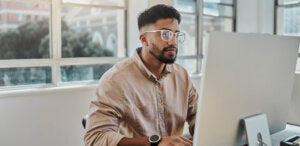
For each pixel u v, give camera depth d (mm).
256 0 3873
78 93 2828
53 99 2697
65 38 3068
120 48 3441
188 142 966
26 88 2770
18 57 2830
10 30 2771
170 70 1424
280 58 1048
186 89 1468
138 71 1338
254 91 971
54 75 2990
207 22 4148
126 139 1049
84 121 1478
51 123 2697
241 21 4133
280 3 3881
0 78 2729
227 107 891
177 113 1399
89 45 3229
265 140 1040
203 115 837
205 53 800
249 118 981
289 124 1711
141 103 1296
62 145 2768
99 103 1199
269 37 975
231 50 844
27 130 2582
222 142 921
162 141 966
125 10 3420
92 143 1109
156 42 1159
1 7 2707
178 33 1171
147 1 3238
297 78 1687
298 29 3719
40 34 2928
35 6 2875
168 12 1151
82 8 3145
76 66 3131
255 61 938
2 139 2479
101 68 3285
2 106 2463
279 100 1114
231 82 875
